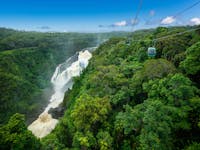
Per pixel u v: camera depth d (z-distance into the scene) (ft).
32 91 274.98
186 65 97.60
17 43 438.81
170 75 93.97
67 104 184.03
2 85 232.12
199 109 80.23
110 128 96.37
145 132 74.74
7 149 83.05
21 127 87.71
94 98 111.04
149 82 98.32
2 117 203.31
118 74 123.75
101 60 184.24
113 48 198.08
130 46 179.42
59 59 458.50
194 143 73.10
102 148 85.76
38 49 415.03
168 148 75.61
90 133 92.12
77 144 92.58
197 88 90.02
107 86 119.75
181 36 134.92
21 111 223.71
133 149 83.46
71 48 515.91
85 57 398.62
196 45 99.19
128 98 108.06
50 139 102.63
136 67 125.08
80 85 191.93
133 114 85.10
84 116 96.84
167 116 76.89
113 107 109.50
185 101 81.71
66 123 114.83
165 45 130.00
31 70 343.46
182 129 82.94
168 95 84.33
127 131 82.48
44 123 195.83
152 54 82.12
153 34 188.55
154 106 80.64
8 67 285.23
